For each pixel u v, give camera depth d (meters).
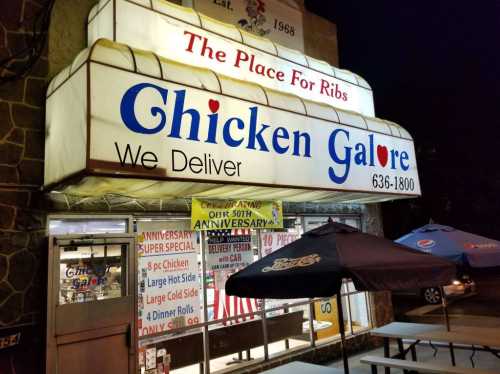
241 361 6.93
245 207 6.82
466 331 5.94
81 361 4.62
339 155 7.14
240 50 6.84
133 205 5.64
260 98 6.09
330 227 4.35
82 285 4.95
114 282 5.19
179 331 5.89
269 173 5.94
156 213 5.85
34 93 5.17
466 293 15.22
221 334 6.46
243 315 6.67
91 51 4.39
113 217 5.45
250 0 7.91
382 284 3.33
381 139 8.16
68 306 4.64
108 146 4.27
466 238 6.61
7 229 4.68
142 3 5.72
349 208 8.91
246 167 5.65
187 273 6.23
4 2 5.13
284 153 6.23
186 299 6.16
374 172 7.81
